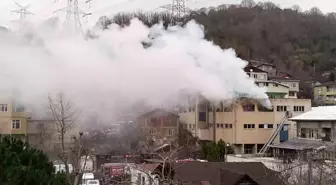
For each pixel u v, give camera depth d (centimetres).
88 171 3462
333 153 3309
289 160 3572
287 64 10788
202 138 6047
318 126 4762
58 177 1304
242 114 5656
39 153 1422
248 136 5669
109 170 3512
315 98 9431
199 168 3066
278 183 2877
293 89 7938
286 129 5566
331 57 11538
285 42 11512
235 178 2825
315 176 2530
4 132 3781
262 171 3092
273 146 5012
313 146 4241
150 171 2712
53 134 3244
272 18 11669
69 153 2730
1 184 1104
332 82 9656
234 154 5081
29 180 1175
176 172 2903
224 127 5856
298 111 5850
